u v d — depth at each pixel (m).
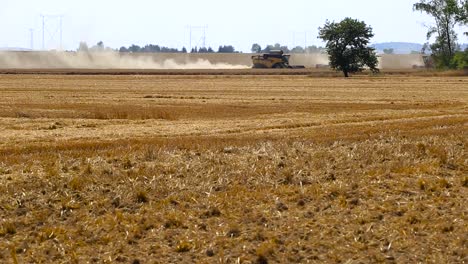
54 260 15.25
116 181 21.48
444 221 17.62
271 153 27.22
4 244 16.11
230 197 19.94
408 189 21.08
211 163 24.91
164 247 15.95
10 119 44.34
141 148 28.22
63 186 20.69
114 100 63.03
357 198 19.92
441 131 36.12
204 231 17.08
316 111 53.31
